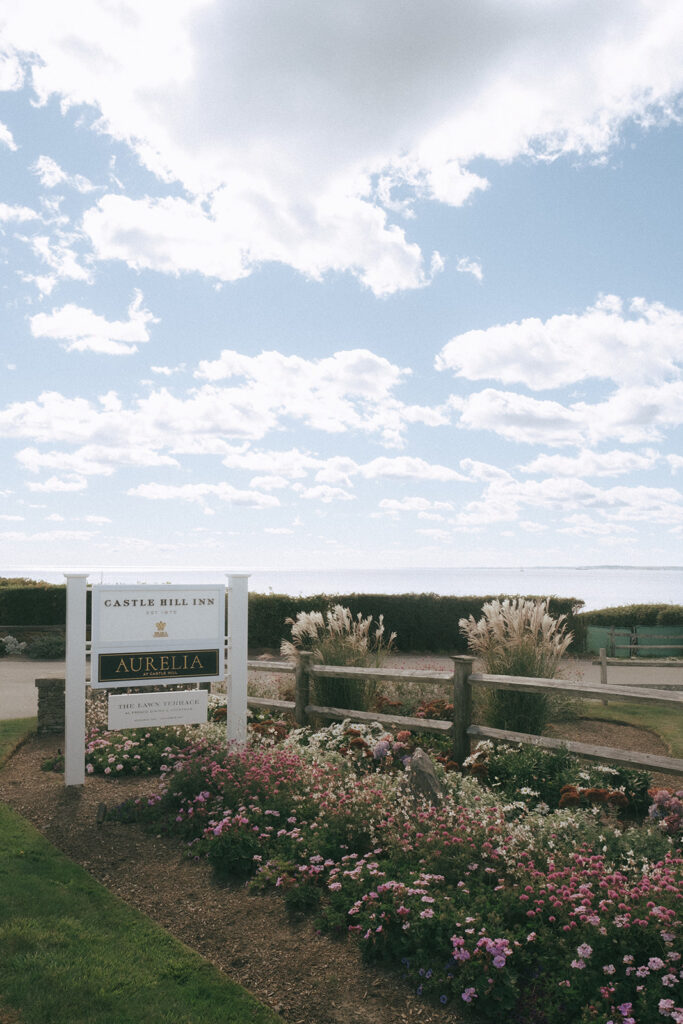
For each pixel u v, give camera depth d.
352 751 6.62
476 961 3.17
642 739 7.82
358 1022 3.00
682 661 12.58
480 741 6.71
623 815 5.45
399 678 7.20
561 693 6.06
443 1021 3.00
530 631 7.68
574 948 3.21
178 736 7.32
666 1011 2.74
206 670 6.88
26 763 7.02
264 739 7.27
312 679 8.32
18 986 3.09
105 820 5.40
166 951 3.52
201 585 6.89
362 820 4.67
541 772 5.91
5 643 17.56
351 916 3.77
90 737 7.36
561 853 4.14
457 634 18.50
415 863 4.14
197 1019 2.96
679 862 3.87
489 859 4.09
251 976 3.34
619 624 19.77
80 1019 2.91
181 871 4.54
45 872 4.37
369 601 18.48
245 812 5.01
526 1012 3.01
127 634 6.56
